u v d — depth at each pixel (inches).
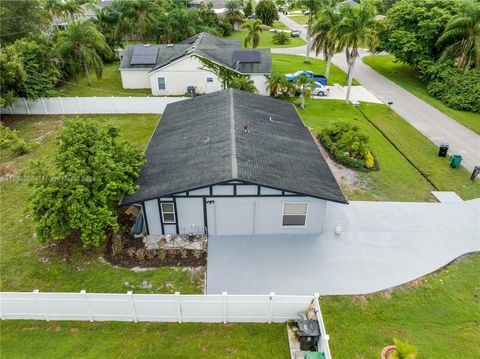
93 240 547.2
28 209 567.2
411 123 1169.4
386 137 1067.3
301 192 592.7
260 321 494.0
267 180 594.2
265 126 820.0
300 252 617.3
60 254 612.7
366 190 797.2
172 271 576.4
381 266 592.1
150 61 1503.4
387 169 885.8
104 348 455.8
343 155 904.9
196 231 645.3
